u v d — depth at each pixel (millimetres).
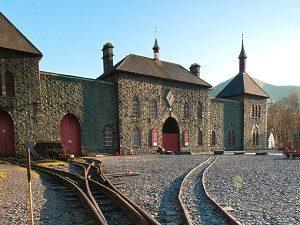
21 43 20359
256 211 6117
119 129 25688
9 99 19547
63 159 17609
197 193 7961
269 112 80750
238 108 40656
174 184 9422
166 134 30641
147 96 28203
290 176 11406
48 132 21562
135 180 10234
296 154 21297
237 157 22547
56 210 6113
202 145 34000
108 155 24625
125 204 5742
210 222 5266
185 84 32188
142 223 4707
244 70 44938
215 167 14594
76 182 9156
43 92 21531
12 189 8375
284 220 5449
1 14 21609
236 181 10094
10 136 19984
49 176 10984
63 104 22594
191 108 32812
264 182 9914
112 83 26031
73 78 23344
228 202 6965
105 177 10305
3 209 6305
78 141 23672
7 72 19656
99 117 24859
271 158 21469
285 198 7426
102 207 6062
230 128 39188
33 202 6855
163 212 5957
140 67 28234
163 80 29812
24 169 12852
